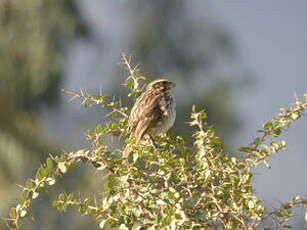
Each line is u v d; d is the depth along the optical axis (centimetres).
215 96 2392
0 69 1936
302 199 495
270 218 505
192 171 532
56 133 1972
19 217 508
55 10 2003
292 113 528
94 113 2066
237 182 506
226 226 506
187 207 494
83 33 2094
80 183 1576
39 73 1953
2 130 1789
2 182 1703
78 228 1502
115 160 525
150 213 505
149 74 2403
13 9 1969
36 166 1762
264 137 524
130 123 604
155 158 532
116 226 505
